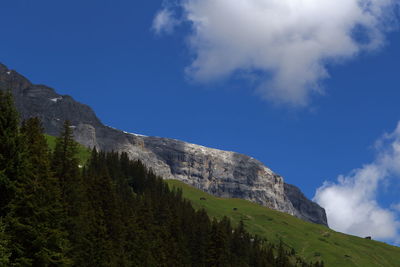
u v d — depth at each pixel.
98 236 100.06
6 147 54.88
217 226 148.00
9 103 57.91
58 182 92.38
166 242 140.12
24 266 50.72
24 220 54.34
